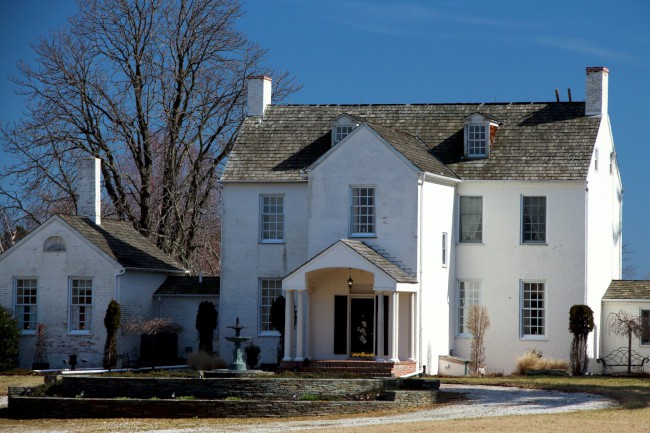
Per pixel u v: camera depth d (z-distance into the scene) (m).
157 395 38.75
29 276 54.75
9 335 52.72
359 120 52.94
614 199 58.12
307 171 51.00
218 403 36.53
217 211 76.81
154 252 58.22
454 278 52.72
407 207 49.28
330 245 49.16
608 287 54.84
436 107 56.59
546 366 50.16
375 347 49.44
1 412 38.16
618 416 33.62
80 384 39.44
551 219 51.69
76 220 55.34
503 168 52.44
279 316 50.88
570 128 53.41
